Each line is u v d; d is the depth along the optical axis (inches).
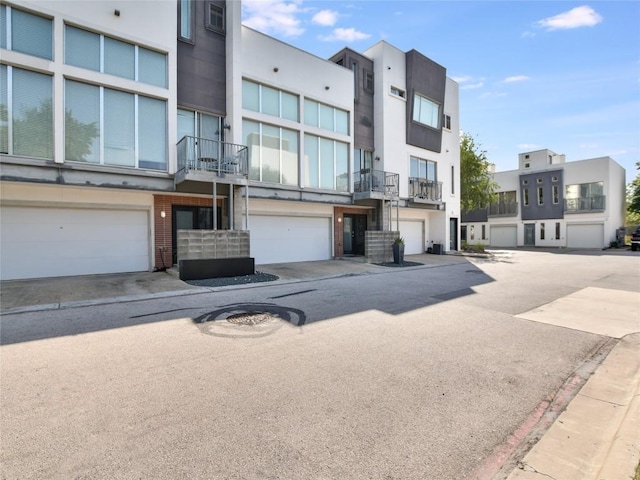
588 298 315.3
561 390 140.2
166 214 468.1
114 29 393.1
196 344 189.3
